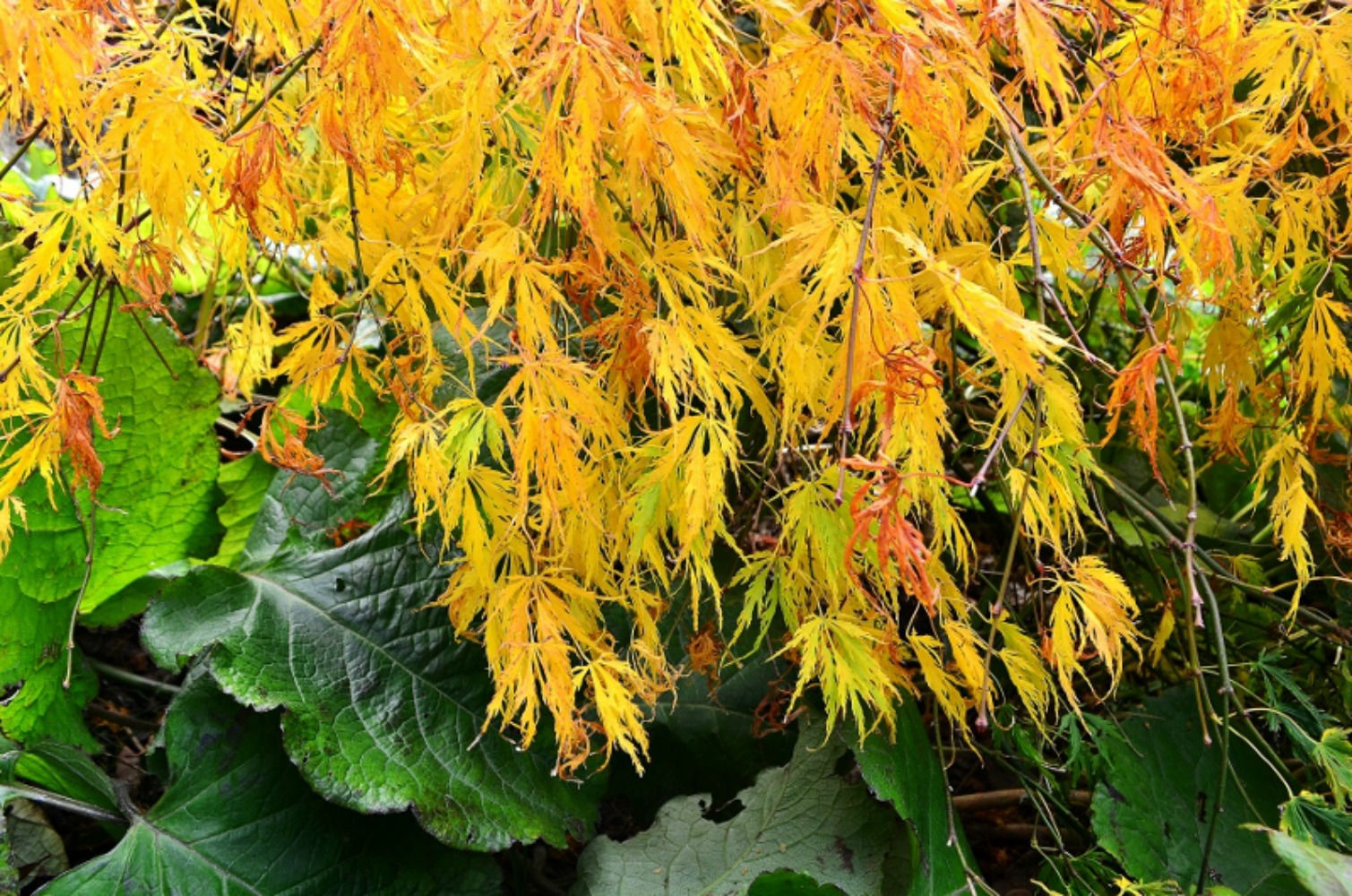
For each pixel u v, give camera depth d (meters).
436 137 1.02
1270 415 1.15
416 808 1.02
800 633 0.97
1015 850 1.20
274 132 0.91
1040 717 1.05
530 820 1.04
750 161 0.97
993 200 1.15
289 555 1.15
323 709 1.05
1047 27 0.87
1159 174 0.91
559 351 0.96
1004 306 0.89
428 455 0.95
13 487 0.98
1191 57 0.97
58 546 1.13
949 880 1.02
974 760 1.25
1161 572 1.14
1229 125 1.08
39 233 0.96
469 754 1.06
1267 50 0.99
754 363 0.97
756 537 1.23
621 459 1.02
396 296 1.01
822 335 0.97
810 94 0.89
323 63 0.89
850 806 1.05
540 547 0.95
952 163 0.91
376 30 0.87
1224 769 1.01
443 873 1.05
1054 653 0.97
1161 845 1.04
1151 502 1.29
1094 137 0.93
